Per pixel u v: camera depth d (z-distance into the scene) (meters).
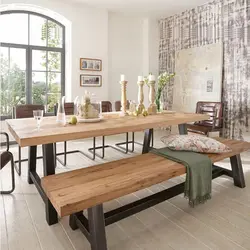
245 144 2.48
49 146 1.86
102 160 3.32
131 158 1.97
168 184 2.51
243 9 4.04
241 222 1.79
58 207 1.21
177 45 5.34
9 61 4.44
